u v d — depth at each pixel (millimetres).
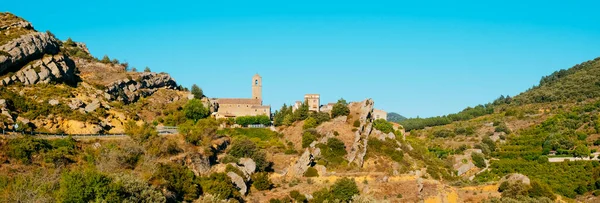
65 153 107438
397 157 159250
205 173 119250
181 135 133250
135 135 124812
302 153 151375
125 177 88562
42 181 89125
